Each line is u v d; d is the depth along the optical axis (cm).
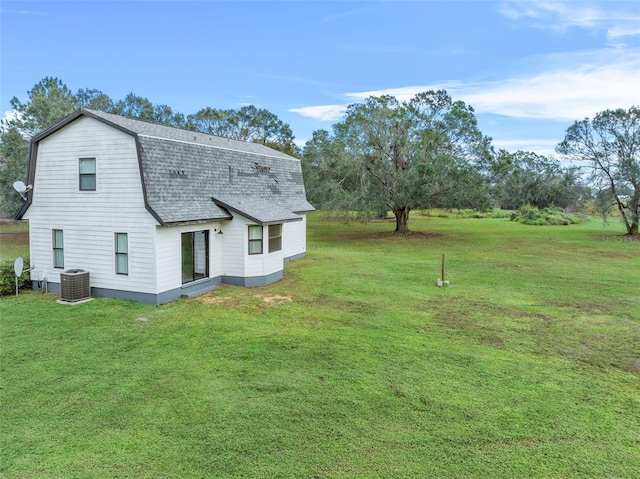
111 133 1121
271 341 824
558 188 4984
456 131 2628
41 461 445
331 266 1695
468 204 2598
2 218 3136
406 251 2141
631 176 2603
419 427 515
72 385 630
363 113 2728
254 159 1630
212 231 1307
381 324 940
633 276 1498
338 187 2752
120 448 470
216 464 441
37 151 1227
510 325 934
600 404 576
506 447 475
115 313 1019
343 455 457
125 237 1136
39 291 1250
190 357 743
